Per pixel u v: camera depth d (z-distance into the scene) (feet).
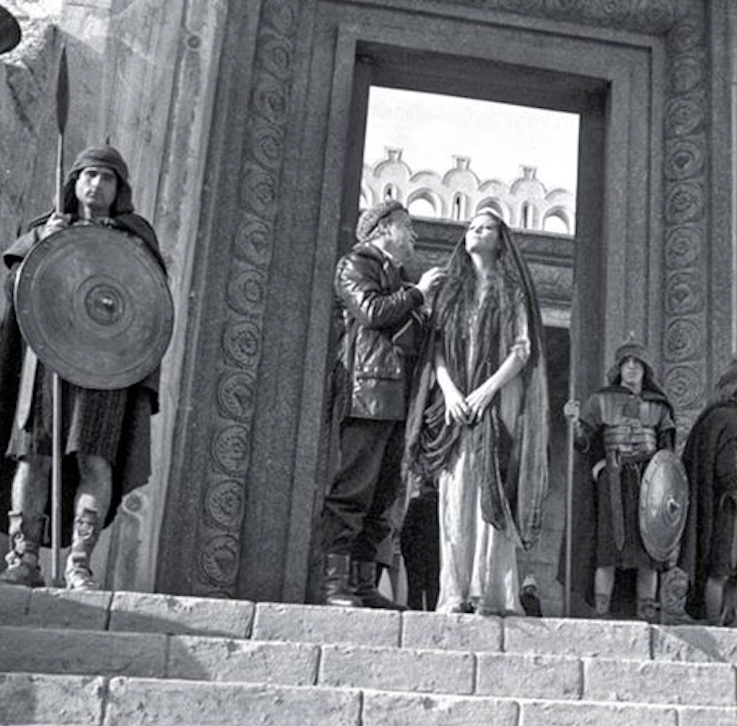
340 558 27.12
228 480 37.88
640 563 31.30
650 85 44.24
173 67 38.63
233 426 38.37
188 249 37.88
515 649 22.68
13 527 24.35
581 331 42.11
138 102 37.11
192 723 18.97
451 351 26.45
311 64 42.73
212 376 38.55
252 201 40.50
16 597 21.54
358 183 42.57
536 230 57.98
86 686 18.95
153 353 24.61
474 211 61.05
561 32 44.24
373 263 28.04
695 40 44.21
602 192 43.65
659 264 42.11
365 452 27.32
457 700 19.61
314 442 38.86
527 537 25.29
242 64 41.50
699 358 40.57
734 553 31.37
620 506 31.65
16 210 32.76
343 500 27.20
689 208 42.32
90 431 24.22
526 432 25.95
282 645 20.95
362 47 43.52
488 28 44.16
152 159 37.27
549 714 19.67
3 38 28.81
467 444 25.58
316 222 41.06
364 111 43.39
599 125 44.65
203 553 37.04
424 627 22.56
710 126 42.88
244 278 39.73
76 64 36.22
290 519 37.99
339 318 29.86
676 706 20.13
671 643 23.13
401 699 19.49
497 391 25.94
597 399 32.71
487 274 26.96
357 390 27.30
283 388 39.32
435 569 34.35
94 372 24.07
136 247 24.93
